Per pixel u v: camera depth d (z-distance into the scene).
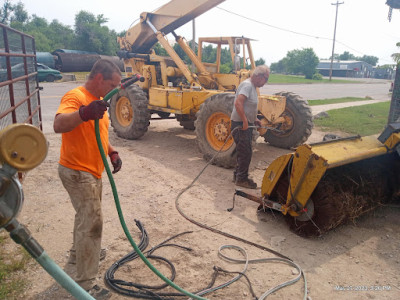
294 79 55.97
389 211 4.34
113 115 8.18
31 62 6.04
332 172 3.80
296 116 7.08
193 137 8.29
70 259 2.96
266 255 3.31
